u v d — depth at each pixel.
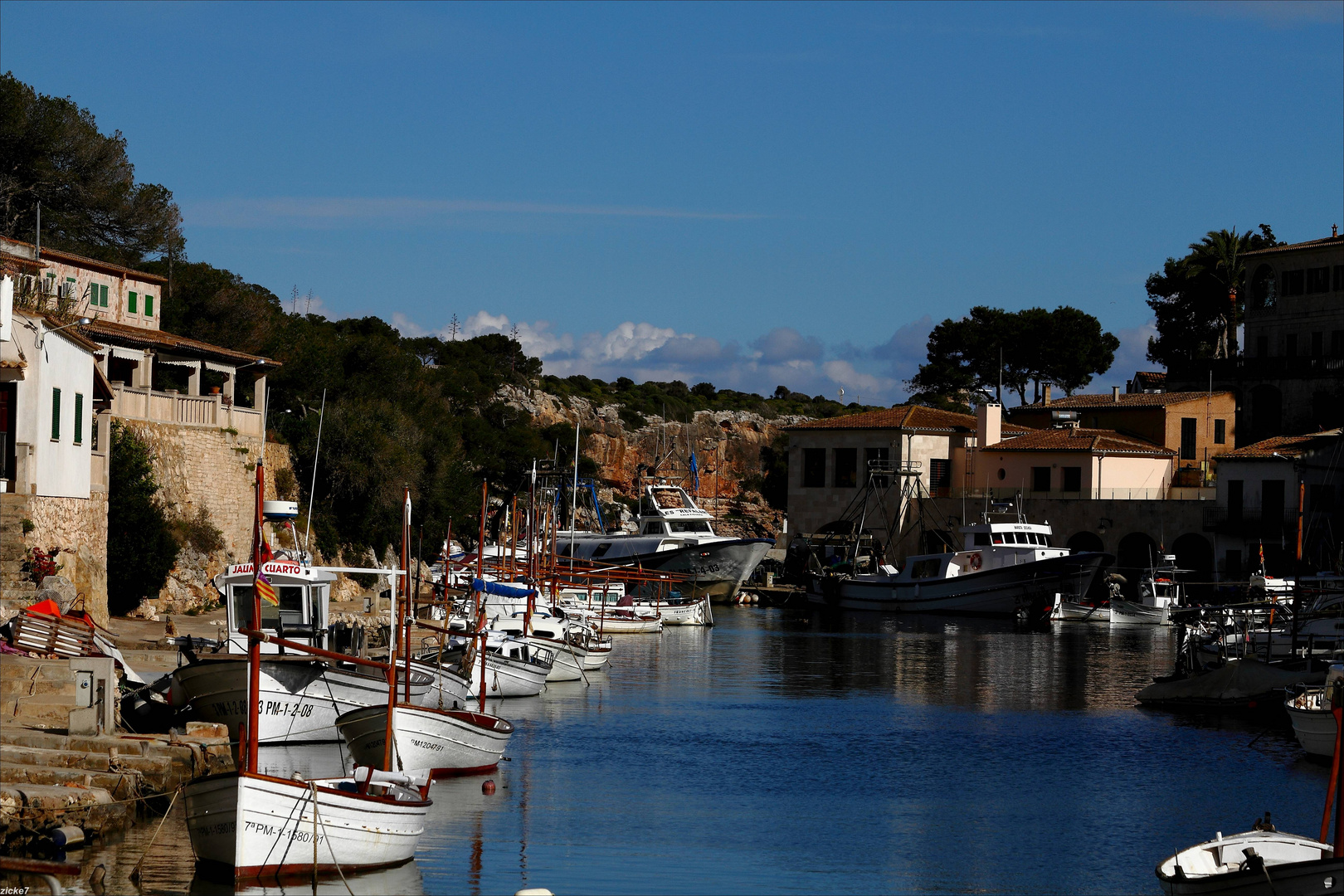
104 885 26.66
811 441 131.38
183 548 66.56
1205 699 56.22
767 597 124.06
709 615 98.81
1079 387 163.88
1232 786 40.62
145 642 51.72
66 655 35.47
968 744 47.78
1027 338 161.25
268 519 74.19
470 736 38.94
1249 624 70.00
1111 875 31.05
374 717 36.84
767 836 33.97
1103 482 118.19
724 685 63.81
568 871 30.23
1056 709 57.00
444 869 30.00
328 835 27.89
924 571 113.88
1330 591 61.91
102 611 54.50
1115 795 39.41
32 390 47.53
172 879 27.19
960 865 31.69
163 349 69.94
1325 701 45.66
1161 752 46.31
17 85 85.81
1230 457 108.56
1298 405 122.88
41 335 47.97
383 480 88.88
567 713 53.50
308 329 111.00
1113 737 49.66
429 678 44.22
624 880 29.75
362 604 77.06
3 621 42.22
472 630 53.16
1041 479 120.56
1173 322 151.62
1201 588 109.31
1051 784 40.84
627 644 84.75
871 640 89.38
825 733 49.97
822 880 30.30
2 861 25.14
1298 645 61.56
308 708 39.81
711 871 30.67
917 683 65.94
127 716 38.34
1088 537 116.50
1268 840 27.48
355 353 112.00
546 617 69.25
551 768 41.66
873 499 127.19
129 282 76.38
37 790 29.23
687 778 40.78
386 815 28.77
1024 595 106.44
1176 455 122.19
